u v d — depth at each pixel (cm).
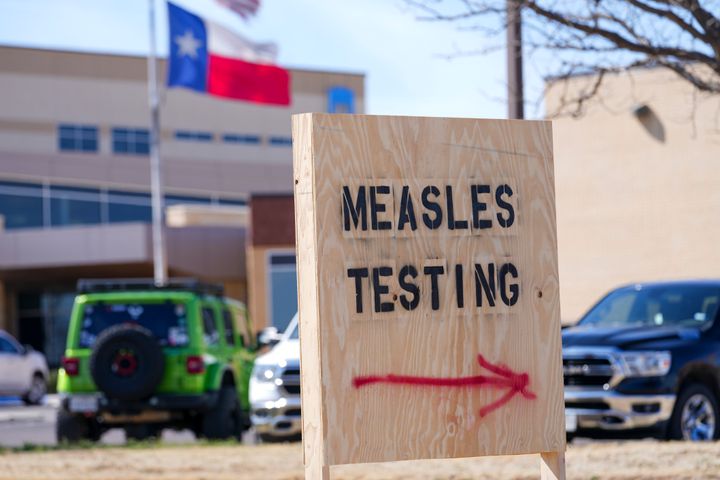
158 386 1809
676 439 1395
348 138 624
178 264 4622
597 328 1487
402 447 620
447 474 1109
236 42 3459
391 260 627
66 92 6347
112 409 1792
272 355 1680
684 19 1139
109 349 1784
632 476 1032
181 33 3388
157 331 1834
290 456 1325
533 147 661
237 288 4788
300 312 626
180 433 2344
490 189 650
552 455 657
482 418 636
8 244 4738
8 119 6181
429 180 638
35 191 5784
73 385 1816
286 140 6925
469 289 641
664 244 3045
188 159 6262
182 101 6638
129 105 6506
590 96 1236
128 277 5131
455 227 641
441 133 643
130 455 1402
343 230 619
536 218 658
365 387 616
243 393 2002
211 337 1902
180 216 4931
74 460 1340
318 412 611
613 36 1126
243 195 6356
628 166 3111
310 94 6981
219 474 1164
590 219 3188
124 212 5947
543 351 652
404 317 626
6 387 3353
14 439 2186
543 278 656
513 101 1294
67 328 5278
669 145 3025
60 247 4666
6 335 3425
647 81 3000
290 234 4394
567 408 1419
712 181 2959
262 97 3494
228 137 6762
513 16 1163
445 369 632
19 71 6241
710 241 2970
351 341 616
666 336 1424
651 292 1560
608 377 1399
